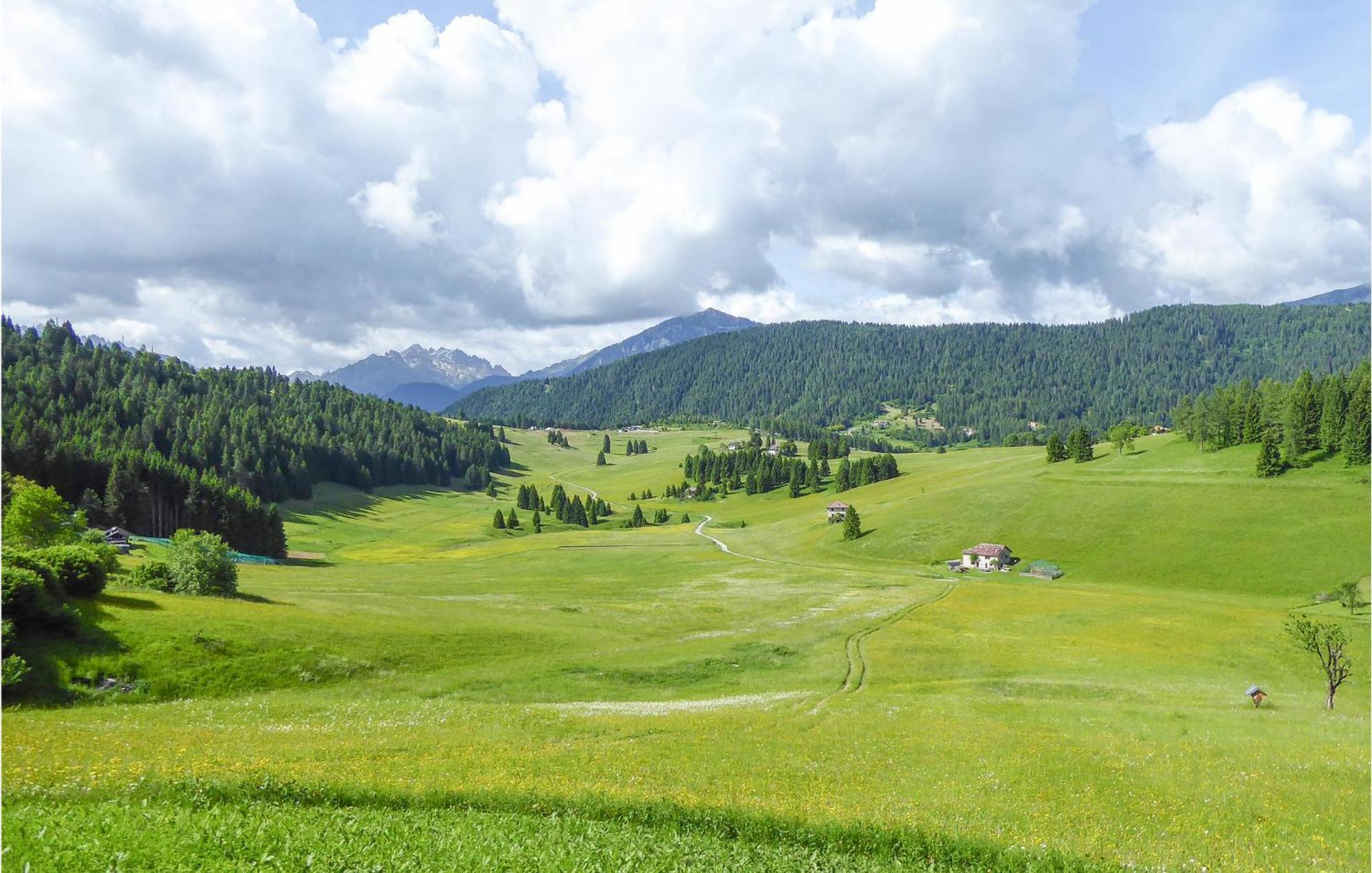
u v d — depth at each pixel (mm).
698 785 27016
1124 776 29656
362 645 56938
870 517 178250
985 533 151000
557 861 17469
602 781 26781
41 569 46938
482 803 23281
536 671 57469
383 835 18422
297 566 152000
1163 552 127250
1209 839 23141
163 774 23469
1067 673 65125
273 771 24984
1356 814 25625
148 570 68875
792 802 25156
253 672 48156
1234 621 86375
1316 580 107812
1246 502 137750
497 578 130000
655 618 86938
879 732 38000
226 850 16250
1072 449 197125
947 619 87938
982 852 20688
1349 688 63625
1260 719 43281
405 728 36094
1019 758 32469
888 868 19453
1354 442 142500
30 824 16719
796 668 64438
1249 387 179625
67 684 40531
